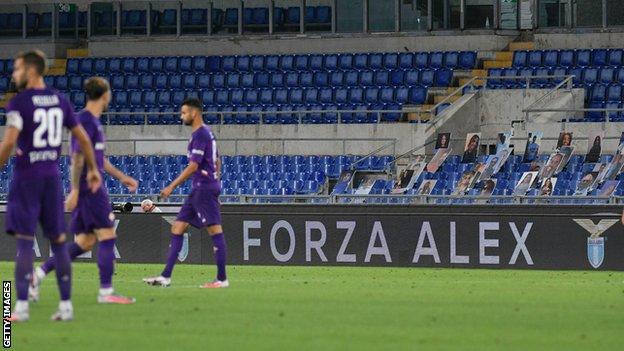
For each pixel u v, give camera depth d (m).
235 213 60.56
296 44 106.38
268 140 91.31
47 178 29.39
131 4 111.31
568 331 28.64
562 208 55.88
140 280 47.41
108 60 108.38
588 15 99.56
